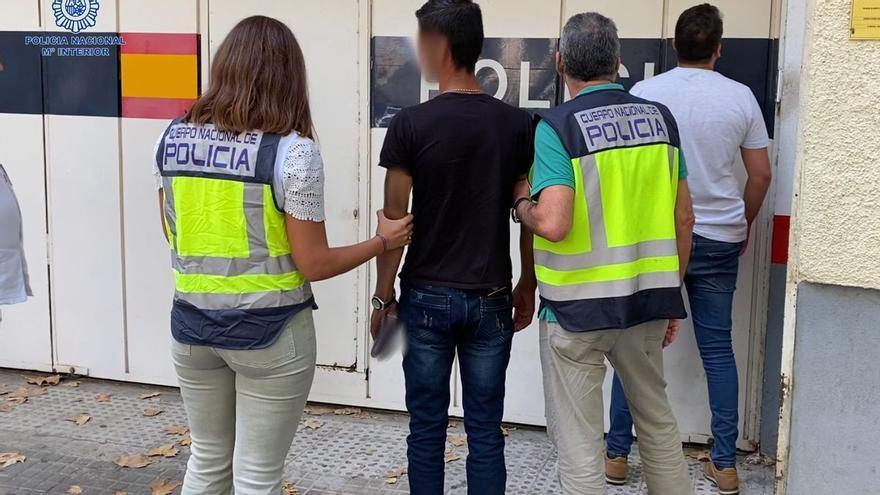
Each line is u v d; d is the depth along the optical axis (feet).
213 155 7.95
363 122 13.83
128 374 15.72
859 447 7.75
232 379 8.74
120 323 15.58
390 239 8.87
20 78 15.29
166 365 15.51
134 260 15.30
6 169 15.60
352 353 14.53
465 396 9.51
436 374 9.30
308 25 13.82
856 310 7.63
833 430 7.83
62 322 15.87
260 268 8.07
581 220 8.66
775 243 12.34
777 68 12.00
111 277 15.47
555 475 12.42
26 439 13.46
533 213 8.60
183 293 8.25
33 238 15.71
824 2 7.45
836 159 7.54
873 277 7.51
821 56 7.51
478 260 9.00
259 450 8.45
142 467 12.51
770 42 12.06
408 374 9.41
